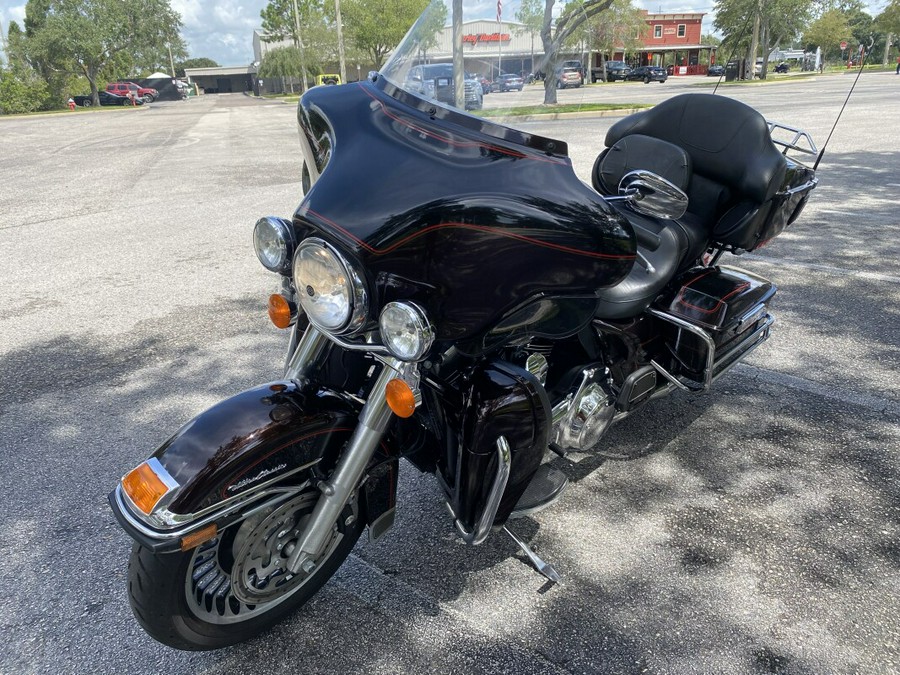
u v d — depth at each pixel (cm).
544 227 193
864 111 1747
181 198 955
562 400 262
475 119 203
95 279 603
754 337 352
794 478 319
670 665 222
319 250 175
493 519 221
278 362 436
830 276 578
